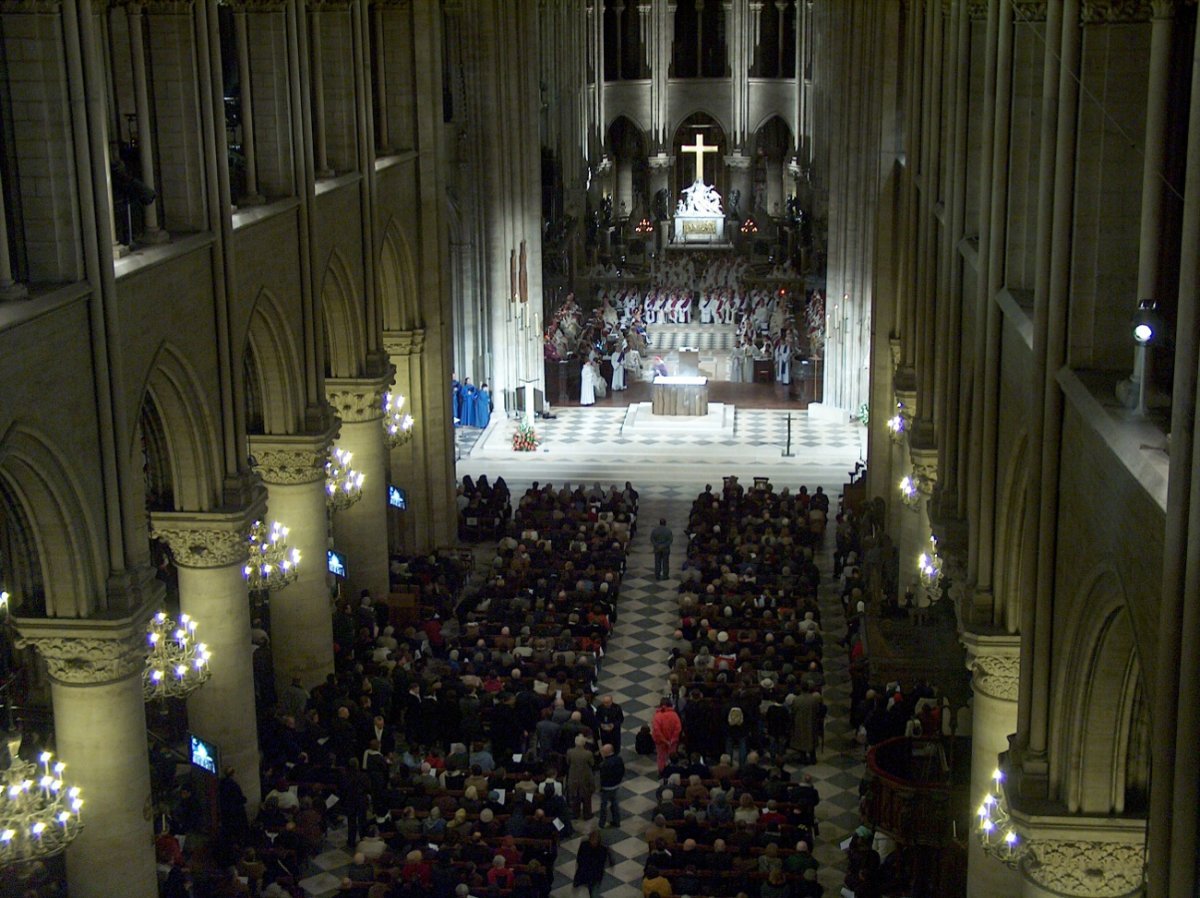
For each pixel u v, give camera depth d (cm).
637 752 3275
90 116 2158
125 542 2295
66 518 2158
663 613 4088
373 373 3816
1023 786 1864
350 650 3553
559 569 4009
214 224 2708
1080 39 1730
